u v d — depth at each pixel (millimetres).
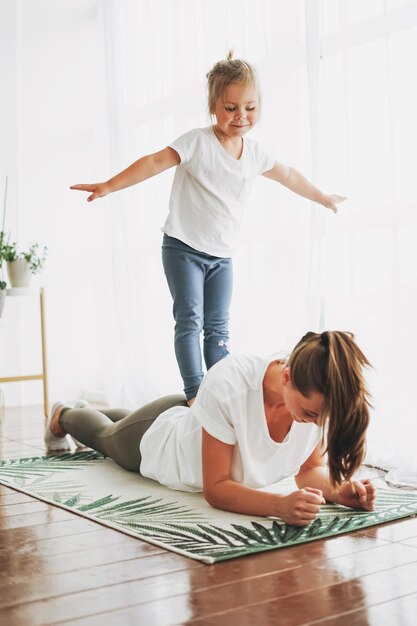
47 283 4488
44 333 3902
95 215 4348
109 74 4082
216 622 1197
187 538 1625
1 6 4340
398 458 2393
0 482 2264
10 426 3523
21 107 4410
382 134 2539
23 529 1754
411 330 2436
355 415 1523
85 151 4602
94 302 4641
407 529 1703
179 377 3742
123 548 1587
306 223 2852
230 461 1820
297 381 1546
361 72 2598
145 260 3914
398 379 2453
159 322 3848
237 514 1809
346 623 1187
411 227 2443
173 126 3686
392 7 2480
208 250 2619
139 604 1277
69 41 4543
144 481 2209
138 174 2498
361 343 2592
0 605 1285
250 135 3084
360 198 2607
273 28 2918
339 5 2654
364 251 2594
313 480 1926
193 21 3484
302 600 1281
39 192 4469
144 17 3871
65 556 1542
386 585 1346
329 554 1521
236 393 1761
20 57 4410
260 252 3096
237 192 2605
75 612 1249
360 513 1823
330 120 2730
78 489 2133
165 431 2096
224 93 2471
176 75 3607
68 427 2623
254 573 1414
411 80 2438
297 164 2844
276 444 1792
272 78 2928
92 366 4637
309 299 2754
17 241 4379
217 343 2689
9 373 4383
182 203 2619
